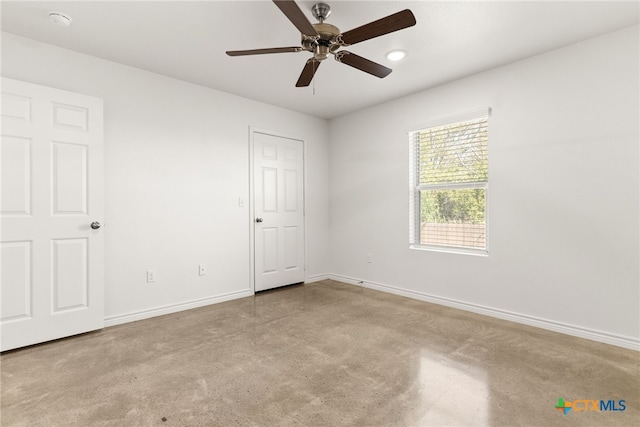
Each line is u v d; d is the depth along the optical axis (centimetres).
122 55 280
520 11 215
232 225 375
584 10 213
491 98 305
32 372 206
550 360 220
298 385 191
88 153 268
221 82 340
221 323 296
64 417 162
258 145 400
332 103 406
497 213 304
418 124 365
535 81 279
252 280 392
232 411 167
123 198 298
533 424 156
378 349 239
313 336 265
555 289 270
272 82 339
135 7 212
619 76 239
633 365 212
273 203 416
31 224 242
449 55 277
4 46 242
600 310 248
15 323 236
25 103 240
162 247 321
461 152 338
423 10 213
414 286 375
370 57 280
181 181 335
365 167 427
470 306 326
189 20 227
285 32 243
